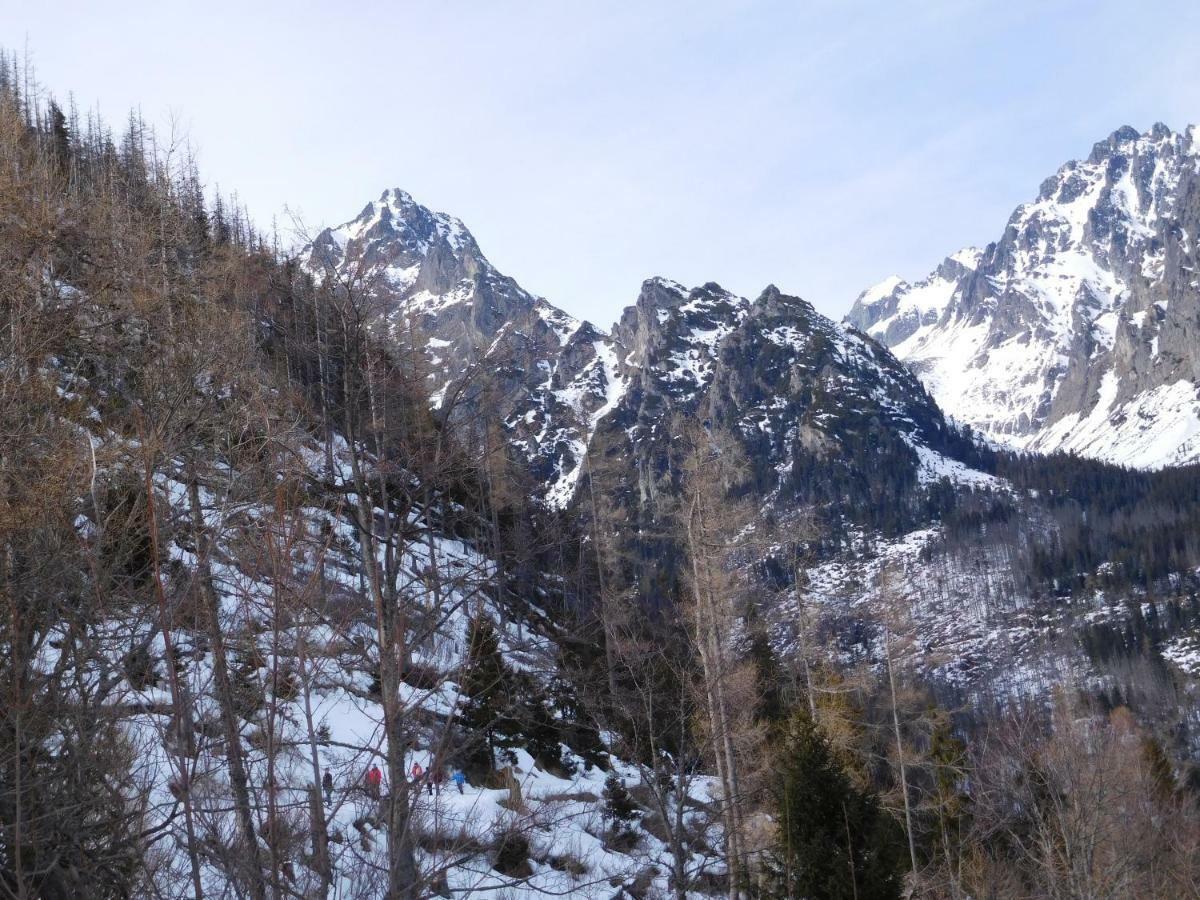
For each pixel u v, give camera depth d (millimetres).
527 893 17250
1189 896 19547
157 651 10492
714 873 22516
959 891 20656
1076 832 17812
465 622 20672
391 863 9742
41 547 9117
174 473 12008
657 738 19672
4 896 7898
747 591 24875
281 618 9367
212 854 8688
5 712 8039
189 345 12555
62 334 12062
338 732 17953
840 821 15992
